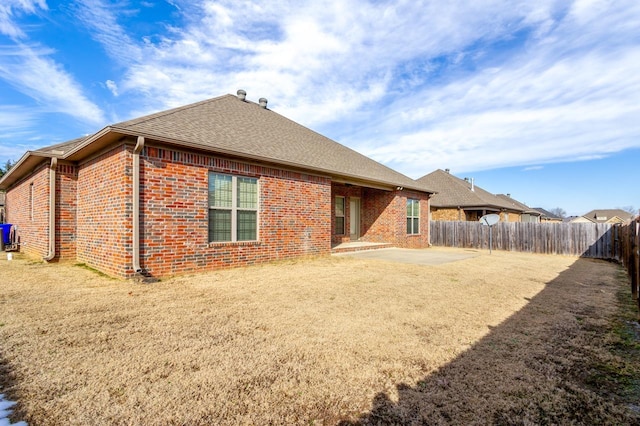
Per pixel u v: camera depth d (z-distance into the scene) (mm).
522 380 3049
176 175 7551
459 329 4402
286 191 10336
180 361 3283
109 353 3436
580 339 4125
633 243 6922
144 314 4734
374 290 6621
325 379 2986
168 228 7402
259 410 2506
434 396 2744
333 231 15281
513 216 30078
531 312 5312
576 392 2863
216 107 11195
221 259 8445
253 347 3668
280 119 14430
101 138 6941
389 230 15984
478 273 9094
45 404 2518
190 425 2309
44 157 9438
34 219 11109
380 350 3654
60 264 8945
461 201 24109
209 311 4949
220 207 8539
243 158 8930
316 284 7051
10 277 7184
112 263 7344
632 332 4406
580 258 14852
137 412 2438
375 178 13875
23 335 3865
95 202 8281
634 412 2578
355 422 2389
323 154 13164
